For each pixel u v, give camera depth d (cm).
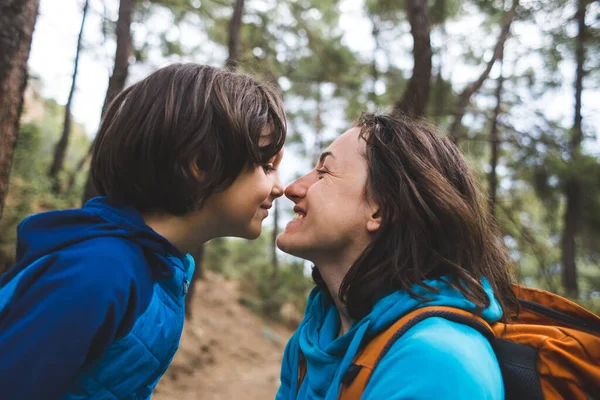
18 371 72
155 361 93
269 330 1058
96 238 90
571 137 629
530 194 662
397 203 97
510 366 79
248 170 106
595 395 79
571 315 96
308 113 1395
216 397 573
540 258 527
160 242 97
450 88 628
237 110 102
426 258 94
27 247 92
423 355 69
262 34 878
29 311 78
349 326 103
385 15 805
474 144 673
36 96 896
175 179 96
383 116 113
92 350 80
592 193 564
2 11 196
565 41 670
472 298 86
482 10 688
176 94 99
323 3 924
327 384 91
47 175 882
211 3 837
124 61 516
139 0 803
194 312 908
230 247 1455
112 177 100
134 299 86
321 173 110
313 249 104
